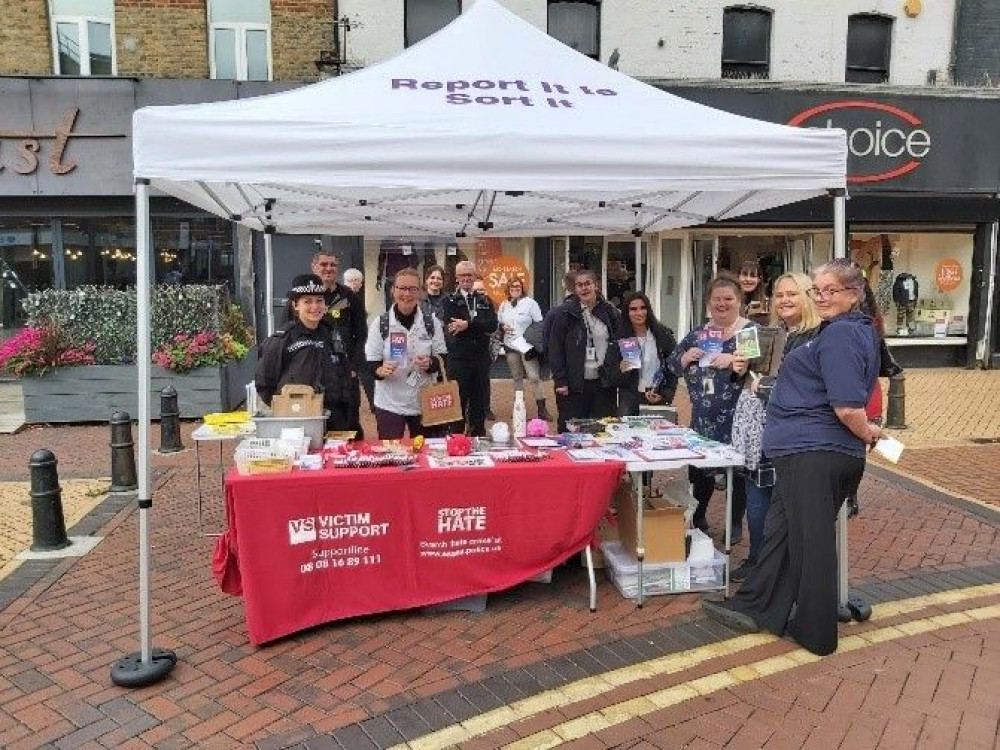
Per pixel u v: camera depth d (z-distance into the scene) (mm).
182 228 12406
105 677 3715
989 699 3400
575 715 3318
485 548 4273
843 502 3967
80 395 9750
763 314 6660
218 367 9867
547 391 11688
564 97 4367
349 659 3850
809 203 13086
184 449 8375
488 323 7672
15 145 11453
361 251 12461
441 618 4277
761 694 3465
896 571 4926
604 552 4758
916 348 14188
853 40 13773
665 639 4012
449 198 6113
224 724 3312
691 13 13078
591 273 6066
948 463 7812
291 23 11992
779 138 4016
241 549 3926
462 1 12578
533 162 3795
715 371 4938
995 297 13898
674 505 4668
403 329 5684
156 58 11781
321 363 5246
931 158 12758
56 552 5371
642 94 4641
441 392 5492
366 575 4191
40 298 9945
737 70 13547
